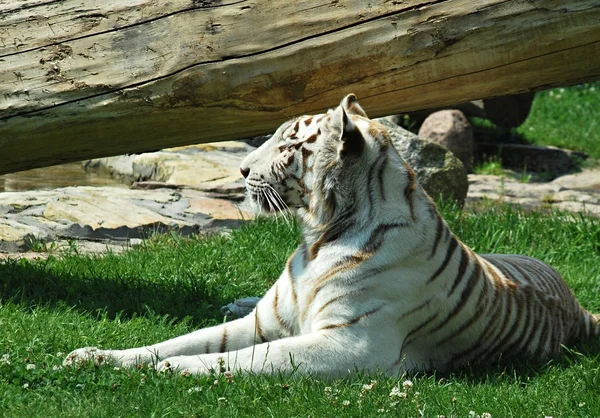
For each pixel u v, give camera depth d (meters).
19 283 12.11
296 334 10.05
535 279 11.33
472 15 10.26
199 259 13.95
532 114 38.56
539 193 26.20
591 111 39.47
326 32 10.59
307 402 8.36
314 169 9.95
